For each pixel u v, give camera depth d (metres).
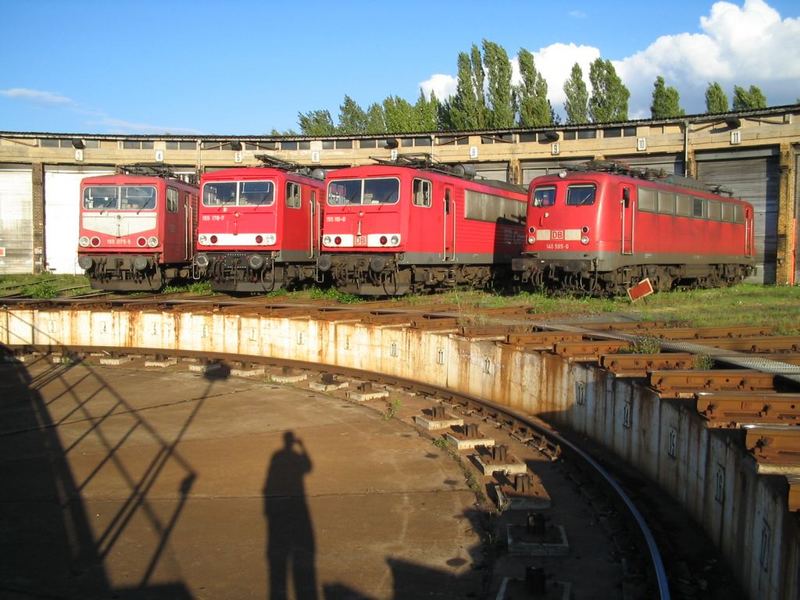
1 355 19.11
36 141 36.50
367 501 8.35
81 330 19.38
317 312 17.34
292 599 6.09
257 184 22.44
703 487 7.23
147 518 7.88
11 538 7.35
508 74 47.59
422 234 21.41
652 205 22.98
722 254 28.06
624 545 7.05
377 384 14.85
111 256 24.14
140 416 12.52
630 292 19.97
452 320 15.59
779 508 5.24
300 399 13.68
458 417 11.92
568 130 32.88
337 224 21.38
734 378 8.25
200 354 18.39
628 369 9.71
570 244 21.14
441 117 54.69
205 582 6.41
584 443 10.24
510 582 6.18
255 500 8.40
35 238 36.78
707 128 31.03
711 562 6.59
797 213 30.33
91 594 6.18
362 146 35.66
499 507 8.05
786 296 23.36
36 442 10.97
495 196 26.47
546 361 11.60
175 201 25.19
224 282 23.08
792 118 29.58
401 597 6.14
